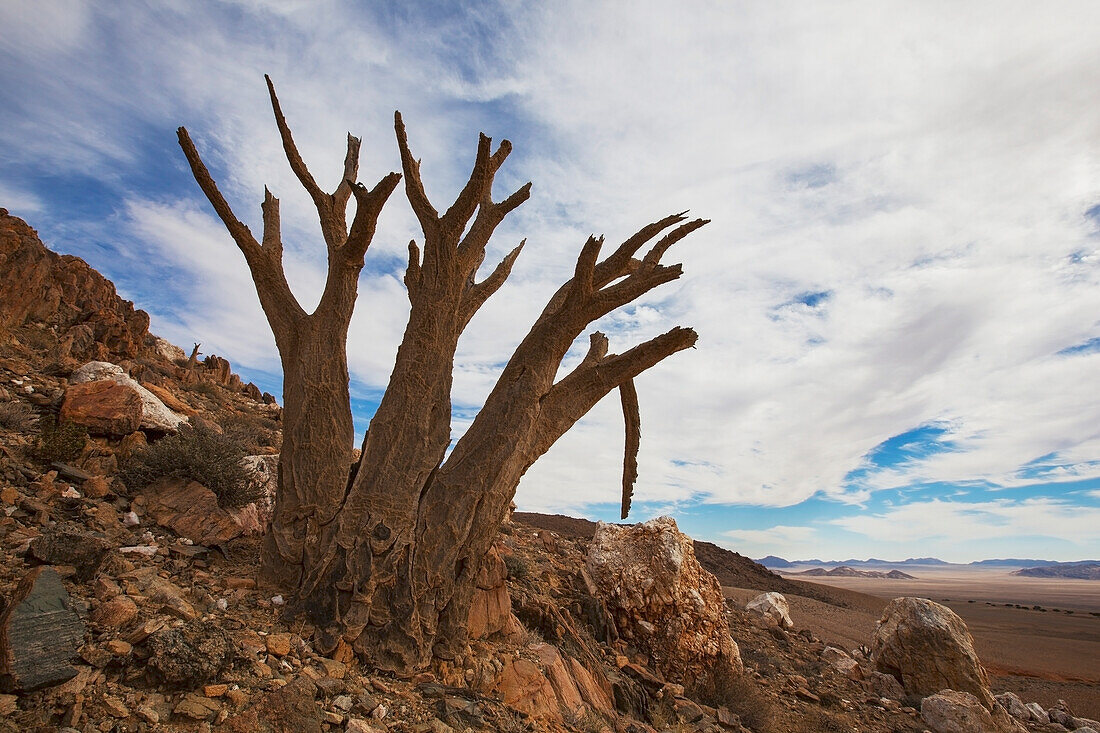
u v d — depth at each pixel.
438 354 7.59
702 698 10.66
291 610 6.29
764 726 10.16
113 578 5.69
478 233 7.90
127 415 9.48
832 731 10.59
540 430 7.77
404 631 6.45
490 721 6.00
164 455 8.52
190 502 8.05
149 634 4.74
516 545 14.46
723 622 12.33
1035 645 30.59
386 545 6.69
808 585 36.69
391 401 7.38
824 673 14.12
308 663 5.63
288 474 7.13
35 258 17.39
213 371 26.11
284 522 7.02
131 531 7.24
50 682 4.09
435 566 6.88
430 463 7.29
